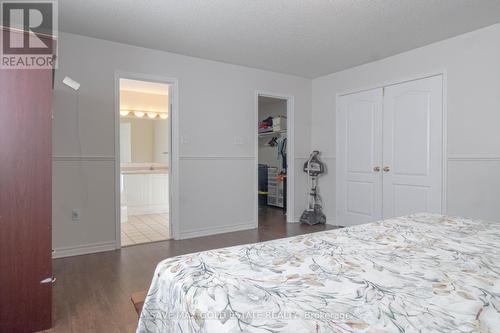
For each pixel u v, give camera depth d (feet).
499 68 9.72
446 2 8.43
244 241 12.43
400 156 12.57
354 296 2.68
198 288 2.80
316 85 16.33
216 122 13.62
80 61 10.64
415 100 12.03
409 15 9.20
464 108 10.56
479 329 2.17
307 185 16.58
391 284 2.93
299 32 10.41
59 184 10.37
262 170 22.65
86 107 10.78
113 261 10.00
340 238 4.63
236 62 13.71
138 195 18.21
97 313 6.67
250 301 2.57
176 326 2.84
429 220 5.86
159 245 11.86
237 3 8.47
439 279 3.04
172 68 12.49
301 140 16.25
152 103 20.08
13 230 5.78
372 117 13.62
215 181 13.65
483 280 3.01
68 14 9.04
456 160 10.80
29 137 5.89
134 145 19.61
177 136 12.60
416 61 11.93
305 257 3.74
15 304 5.81
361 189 14.12
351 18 9.39
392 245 4.26
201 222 13.29
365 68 13.87
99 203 11.07
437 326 2.20
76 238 10.68
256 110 14.75
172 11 8.90
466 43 10.49
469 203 10.47
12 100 5.74
